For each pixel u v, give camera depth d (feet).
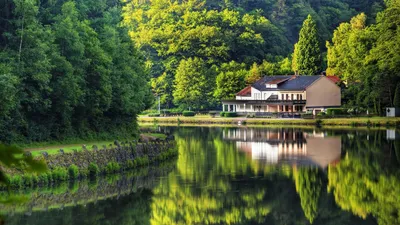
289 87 412.16
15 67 151.12
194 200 123.85
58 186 130.21
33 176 124.67
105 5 230.48
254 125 365.40
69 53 174.60
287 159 186.80
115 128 207.00
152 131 269.44
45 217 104.68
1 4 160.56
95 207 114.62
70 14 183.21
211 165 173.47
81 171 139.23
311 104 403.75
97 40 191.21
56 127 172.55
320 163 176.65
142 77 237.25
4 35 156.04
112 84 199.21
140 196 126.00
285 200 124.98
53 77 165.48
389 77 344.28
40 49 155.94
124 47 215.92
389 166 168.45
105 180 143.43
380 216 110.32
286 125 355.36
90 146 162.20
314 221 107.86
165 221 105.91
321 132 292.81
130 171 158.61
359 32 402.93
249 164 175.42
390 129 304.09
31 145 159.02
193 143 244.63
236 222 107.34
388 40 349.61
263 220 109.29
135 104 208.33
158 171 160.66
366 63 359.05
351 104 385.70
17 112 151.64
